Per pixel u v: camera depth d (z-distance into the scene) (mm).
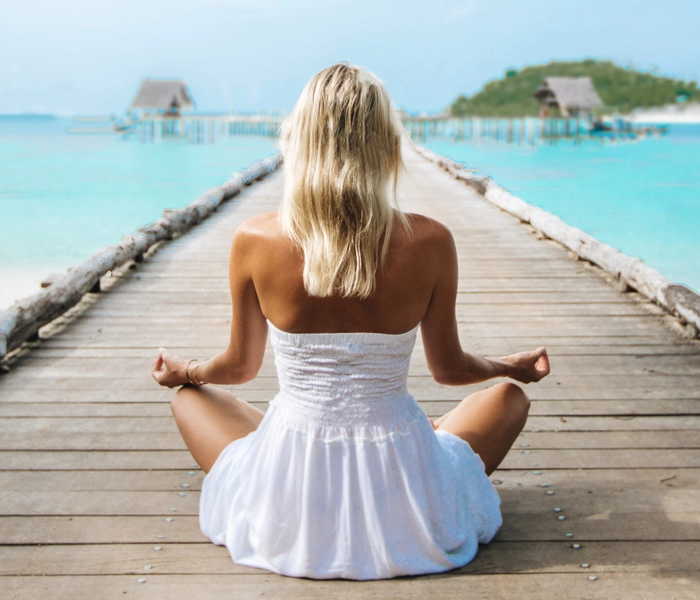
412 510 1518
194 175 18484
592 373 3025
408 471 1502
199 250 5676
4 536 1801
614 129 50594
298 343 1445
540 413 2607
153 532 1817
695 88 90625
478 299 4285
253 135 56781
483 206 8602
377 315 1422
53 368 3057
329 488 1499
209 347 3391
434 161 15031
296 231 1382
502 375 1741
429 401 2764
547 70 106062
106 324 3734
